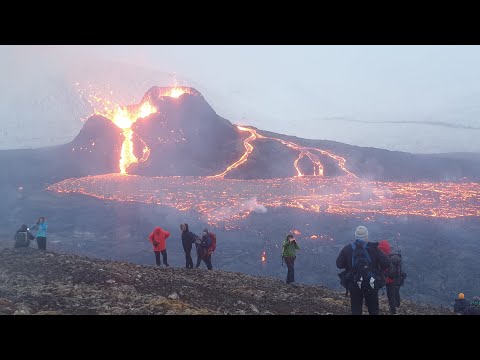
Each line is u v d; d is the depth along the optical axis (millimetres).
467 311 12789
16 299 9875
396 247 36500
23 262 15422
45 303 9781
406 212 46562
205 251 19469
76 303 9891
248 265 34281
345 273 8609
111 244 37219
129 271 14805
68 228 40781
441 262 34938
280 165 64438
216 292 13438
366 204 49844
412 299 30406
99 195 51281
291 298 13945
